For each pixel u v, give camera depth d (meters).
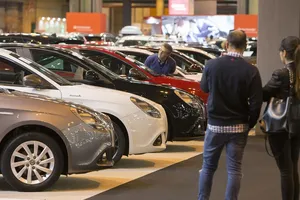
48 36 32.91
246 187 14.34
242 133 11.03
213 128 11.03
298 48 10.95
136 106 15.84
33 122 12.86
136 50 24.17
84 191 13.53
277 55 22.80
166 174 15.66
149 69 21.66
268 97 11.15
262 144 20.84
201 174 11.36
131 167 16.50
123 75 20.47
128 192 13.59
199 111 18.67
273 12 22.78
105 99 15.59
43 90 15.07
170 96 18.39
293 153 11.28
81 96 15.41
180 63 27.88
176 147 20.09
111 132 13.75
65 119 13.05
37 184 13.07
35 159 13.02
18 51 18.11
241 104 10.95
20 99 13.03
